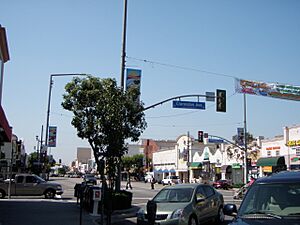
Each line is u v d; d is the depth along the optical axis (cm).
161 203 1302
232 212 733
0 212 1933
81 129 1648
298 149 4166
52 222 1616
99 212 1930
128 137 1712
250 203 686
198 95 2666
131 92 1742
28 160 9462
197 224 1305
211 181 5812
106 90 1697
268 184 704
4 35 2188
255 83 3722
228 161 5934
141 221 1298
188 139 7131
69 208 2183
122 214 1925
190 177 7319
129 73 2397
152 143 11244
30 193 2831
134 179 9975
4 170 3931
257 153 5009
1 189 2802
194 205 1312
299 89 3816
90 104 1705
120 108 1636
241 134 5019
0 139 2442
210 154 6612
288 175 724
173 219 1218
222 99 2536
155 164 9425
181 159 7812
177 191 1380
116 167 1568
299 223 575
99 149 1576
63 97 1759
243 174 5303
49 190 2883
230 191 4525
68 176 12838
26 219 1692
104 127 1588
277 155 4544
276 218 611
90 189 2044
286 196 664
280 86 3772
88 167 12050
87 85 1767
